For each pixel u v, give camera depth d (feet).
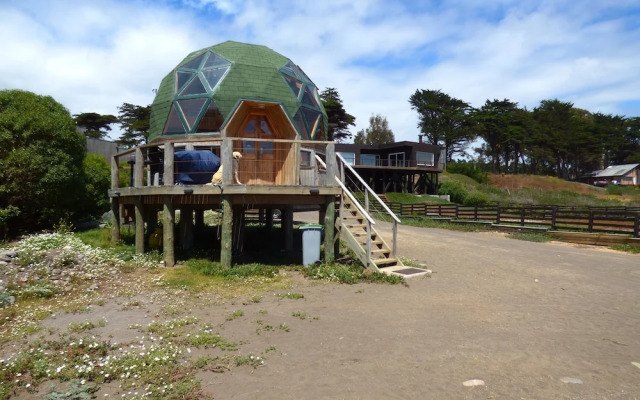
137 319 20.17
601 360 15.88
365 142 243.60
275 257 37.63
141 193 33.73
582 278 31.60
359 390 13.23
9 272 26.71
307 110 48.65
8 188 40.75
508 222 67.31
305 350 16.43
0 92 44.37
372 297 24.85
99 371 14.30
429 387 13.47
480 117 227.20
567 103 257.34
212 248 40.96
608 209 81.82
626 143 259.19
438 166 152.46
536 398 12.83
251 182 41.98
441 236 58.03
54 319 20.16
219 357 15.58
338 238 34.04
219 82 43.80
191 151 35.37
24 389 13.25
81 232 45.96
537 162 261.03
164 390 13.01
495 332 18.98
